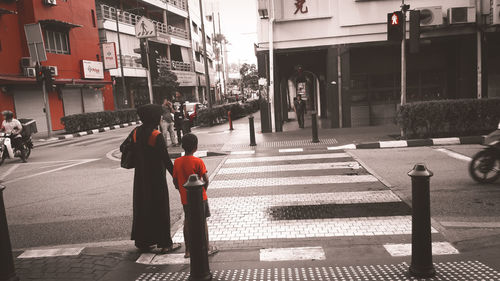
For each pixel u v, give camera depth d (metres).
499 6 14.42
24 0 24.53
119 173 10.09
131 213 6.34
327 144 12.15
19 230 5.79
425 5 15.20
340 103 15.98
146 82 39.81
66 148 16.86
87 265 4.14
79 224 5.91
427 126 11.93
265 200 6.64
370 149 11.32
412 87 16.67
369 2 15.31
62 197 7.79
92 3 31.44
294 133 15.27
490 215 5.30
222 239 4.96
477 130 11.95
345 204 6.16
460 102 11.77
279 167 9.38
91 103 31.25
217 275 3.73
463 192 6.44
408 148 11.17
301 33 15.67
